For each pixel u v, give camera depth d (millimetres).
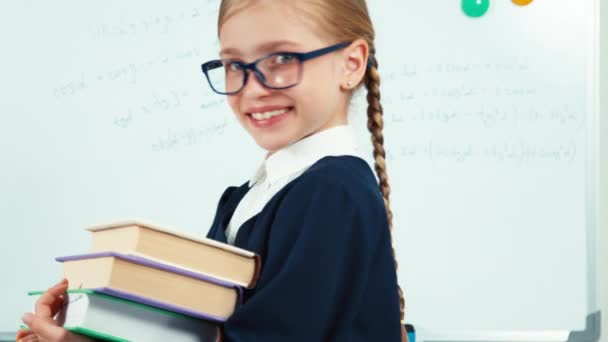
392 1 2232
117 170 2229
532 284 2172
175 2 2254
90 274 800
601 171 2186
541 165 2193
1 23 2254
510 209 2191
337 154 958
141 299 776
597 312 2154
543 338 2152
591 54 2203
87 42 2254
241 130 2230
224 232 1028
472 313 2172
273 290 820
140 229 778
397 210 2195
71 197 2223
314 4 925
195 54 2252
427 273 2186
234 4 926
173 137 2234
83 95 2244
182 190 2223
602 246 2172
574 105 2199
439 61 2223
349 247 861
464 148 2201
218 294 817
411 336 1909
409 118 2215
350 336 853
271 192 962
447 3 2227
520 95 2207
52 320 816
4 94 2242
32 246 2207
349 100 1016
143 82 2246
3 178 2225
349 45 953
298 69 907
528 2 2215
